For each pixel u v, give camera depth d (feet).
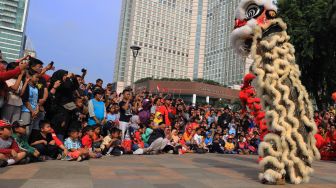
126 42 343.46
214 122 48.32
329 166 30.83
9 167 19.49
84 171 19.34
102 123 31.60
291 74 19.48
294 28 73.26
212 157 33.81
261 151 18.48
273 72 19.22
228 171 22.40
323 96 77.25
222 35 329.93
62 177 16.92
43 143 23.82
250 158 34.63
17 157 20.54
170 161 27.55
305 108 19.47
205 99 255.50
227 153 43.60
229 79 306.96
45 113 26.91
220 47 330.75
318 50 71.67
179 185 16.17
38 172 18.11
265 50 19.93
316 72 76.89
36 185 14.60
